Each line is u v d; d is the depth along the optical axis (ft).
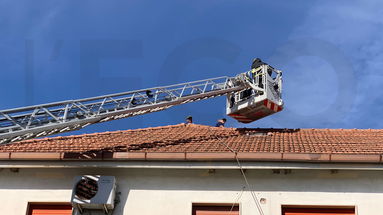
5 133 34.35
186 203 33.01
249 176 33.55
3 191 34.01
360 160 32.32
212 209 33.19
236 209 33.04
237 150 34.22
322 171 33.19
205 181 33.65
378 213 32.04
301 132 45.27
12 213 33.30
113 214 32.94
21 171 34.68
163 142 39.11
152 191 33.53
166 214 32.78
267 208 32.58
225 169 33.53
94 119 40.11
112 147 37.22
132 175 34.12
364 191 32.73
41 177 34.47
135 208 33.04
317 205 32.55
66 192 33.94
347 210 32.71
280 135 43.60
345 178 33.22
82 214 32.94
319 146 36.52
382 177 33.01
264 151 33.83
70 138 42.06
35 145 38.40
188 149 34.91
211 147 35.94
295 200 32.76
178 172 33.96
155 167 33.47
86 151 35.22
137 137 42.32
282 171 33.45
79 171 34.47
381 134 43.42
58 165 33.91
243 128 46.70
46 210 33.78
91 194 32.76
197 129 46.96
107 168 34.14
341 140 40.14
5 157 33.76
